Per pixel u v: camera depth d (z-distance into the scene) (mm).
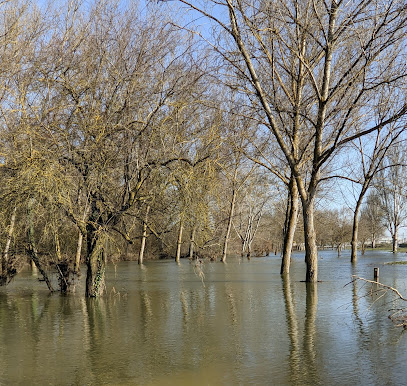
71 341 13594
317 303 19172
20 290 23859
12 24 21578
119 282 28219
